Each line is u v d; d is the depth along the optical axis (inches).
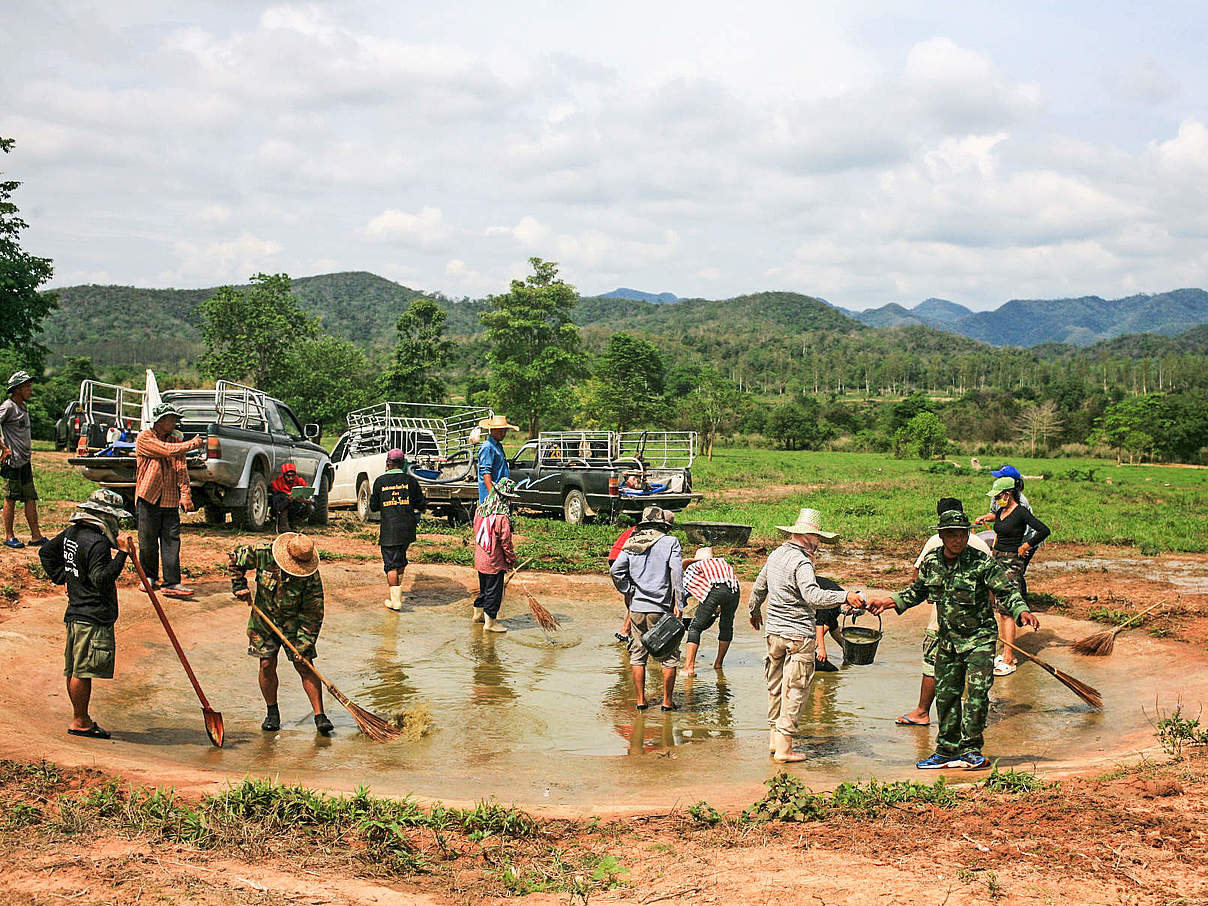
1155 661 362.6
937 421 2546.8
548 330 2997.0
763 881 158.7
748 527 625.9
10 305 1428.4
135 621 368.2
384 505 453.7
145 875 155.8
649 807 205.0
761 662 378.6
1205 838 174.1
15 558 399.5
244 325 2267.5
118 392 573.0
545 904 154.0
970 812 192.2
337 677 342.0
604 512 782.5
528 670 359.6
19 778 199.9
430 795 216.4
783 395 7121.1
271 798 187.5
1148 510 982.4
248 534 566.3
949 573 250.2
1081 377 7573.8
